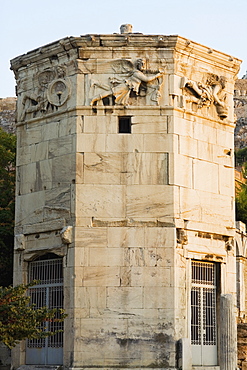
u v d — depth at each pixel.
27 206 32.88
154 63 31.53
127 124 31.47
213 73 33.34
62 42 31.77
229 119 33.88
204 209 32.06
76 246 30.38
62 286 31.45
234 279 33.41
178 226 30.73
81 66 31.55
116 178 30.83
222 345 30.69
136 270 30.17
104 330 29.72
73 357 29.53
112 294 30.00
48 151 32.25
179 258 30.62
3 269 39.09
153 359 29.52
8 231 38.69
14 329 26.48
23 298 27.30
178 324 30.02
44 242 31.98
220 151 33.28
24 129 33.62
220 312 31.28
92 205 30.66
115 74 31.48
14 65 34.16
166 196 30.75
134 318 29.81
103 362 29.47
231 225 33.25
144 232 30.47
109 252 30.31
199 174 32.12
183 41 31.69
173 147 31.06
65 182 31.27
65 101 31.78
